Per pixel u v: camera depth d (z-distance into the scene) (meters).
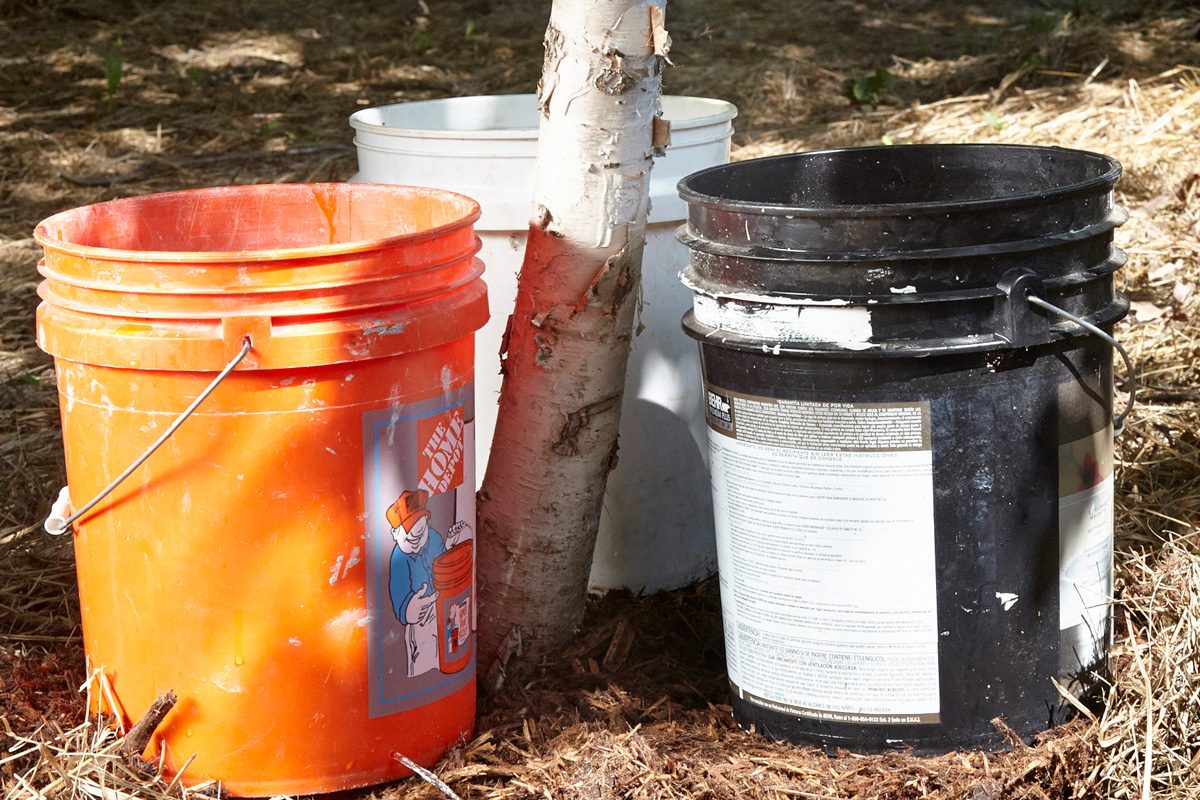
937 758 2.01
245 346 1.79
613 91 2.08
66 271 1.88
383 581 1.96
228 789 1.98
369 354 1.85
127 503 1.90
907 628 1.97
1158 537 2.61
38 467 3.33
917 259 1.83
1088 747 2.01
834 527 1.96
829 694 2.04
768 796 1.95
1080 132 5.51
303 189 2.29
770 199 2.33
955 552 1.94
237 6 8.58
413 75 7.28
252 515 1.87
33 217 5.38
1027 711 2.04
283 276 1.80
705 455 2.70
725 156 2.62
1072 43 6.59
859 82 6.48
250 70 7.43
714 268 2.00
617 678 2.39
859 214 1.83
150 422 1.86
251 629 1.91
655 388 2.59
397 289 1.87
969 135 5.67
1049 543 1.98
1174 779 2.00
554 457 2.27
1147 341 3.73
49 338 1.92
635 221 2.18
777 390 1.94
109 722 2.04
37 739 2.06
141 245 2.21
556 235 2.16
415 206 2.22
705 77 6.95
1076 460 1.98
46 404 3.74
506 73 7.21
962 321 1.86
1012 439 1.92
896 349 1.85
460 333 1.96
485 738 2.13
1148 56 6.39
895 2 8.17
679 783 1.97
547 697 2.29
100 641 2.02
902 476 1.92
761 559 2.04
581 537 2.36
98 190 5.69
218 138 6.35
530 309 2.22
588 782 1.97
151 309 1.80
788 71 6.93
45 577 2.76
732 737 2.14
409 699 2.03
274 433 1.85
